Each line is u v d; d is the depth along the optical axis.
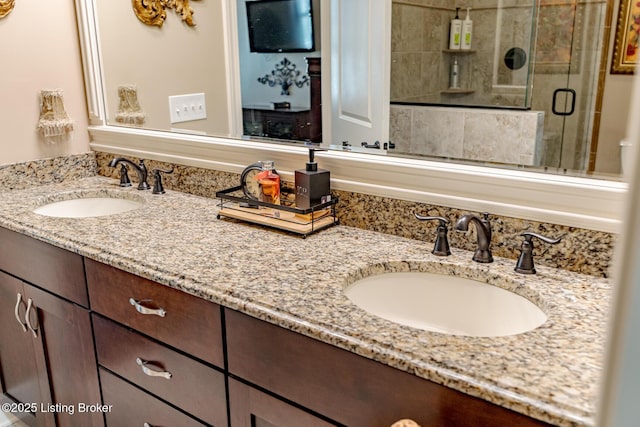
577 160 1.17
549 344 0.89
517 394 0.77
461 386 0.82
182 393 1.29
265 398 1.10
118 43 2.05
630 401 0.38
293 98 1.67
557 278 1.15
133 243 1.40
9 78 1.93
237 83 1.78
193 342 1.22
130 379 1.42
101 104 2.16
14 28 1.91
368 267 1.24
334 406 0.99
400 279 1.28
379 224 1.49
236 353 1.13
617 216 1.10
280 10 1.64
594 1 1.10
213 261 1.27
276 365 1.07
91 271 1.43
